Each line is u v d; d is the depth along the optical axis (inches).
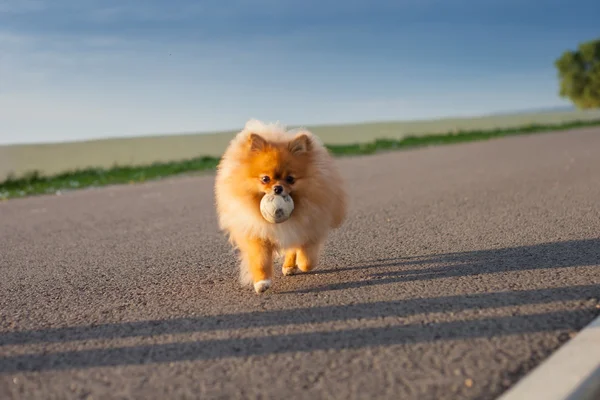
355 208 84.1
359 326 41.8
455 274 51.3
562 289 46.4
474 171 124.0
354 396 34.0
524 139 227.5
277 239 49.9
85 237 74.1
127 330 43.3
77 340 42.1
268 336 41.1
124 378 36.8
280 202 47.4
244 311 45.7
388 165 148.4
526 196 86.2
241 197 49.9
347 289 49.1
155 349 40.1
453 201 85.6
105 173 169.8
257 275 49.6
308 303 46.5
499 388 34.1
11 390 36.1
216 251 64.1
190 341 41.0
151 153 247.0
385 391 34.3
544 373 34.6
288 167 49.0
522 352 37.4
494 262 54.1
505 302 44.5
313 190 50.3
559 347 37.8
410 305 44.9
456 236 64.4
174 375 36.8
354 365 36.9
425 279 50.4
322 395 34.2
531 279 49.0
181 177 150.3
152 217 86.0
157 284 53.3
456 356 37.3
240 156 50.8
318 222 51.3
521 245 59.2
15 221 89.7
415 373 35.8
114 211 94.7
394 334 40.4
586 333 38.7
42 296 51.4
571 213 72.6
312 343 39.8
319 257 59.1
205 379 36.2
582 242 59.0
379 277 51.8
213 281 53.6
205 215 85.4
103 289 52.5
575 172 111.4
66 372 37.8
